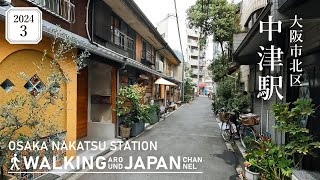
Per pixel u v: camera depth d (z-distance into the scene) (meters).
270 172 4.47
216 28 17.30
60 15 6.23
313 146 4.34
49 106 5.27
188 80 40.38
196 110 23.70
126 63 9.09
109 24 9.44
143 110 10.54
